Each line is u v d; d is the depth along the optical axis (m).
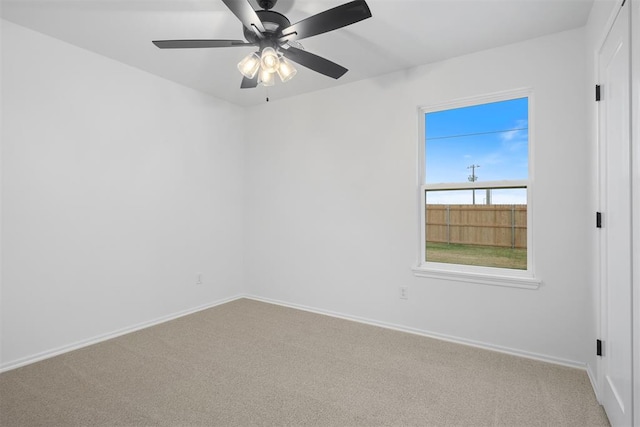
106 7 2.07
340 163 3.34
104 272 2.77
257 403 1.86
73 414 1.74
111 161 2.81
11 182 2.26
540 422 1.69
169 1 2.00
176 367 2.28
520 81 2.47
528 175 2.55
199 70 3.03
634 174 1.36
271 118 3.86
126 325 2.92
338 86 3.35
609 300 1.72
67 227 2.54
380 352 2.53
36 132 2.37
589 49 2.11
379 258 3.12
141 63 2.89
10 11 2.11
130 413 1.76
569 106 2.31
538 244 2.42
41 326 2.40
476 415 1.75
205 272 3.64
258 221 3.97
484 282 2.62
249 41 1.93
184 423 1.68
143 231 3.06
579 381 2.10
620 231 1.54
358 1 1.51
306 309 3.59
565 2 2.00
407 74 2.95
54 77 2.46
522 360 2.40
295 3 1.99
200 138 3.57
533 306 2.44
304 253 3.60
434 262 2.95
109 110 2.79
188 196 3.46
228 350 2.56
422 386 2.04
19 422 1.68
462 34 2.38
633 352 1.38
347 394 1.95
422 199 2.98
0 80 2.20
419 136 2.96
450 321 2.77
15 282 2.28
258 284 3.97
